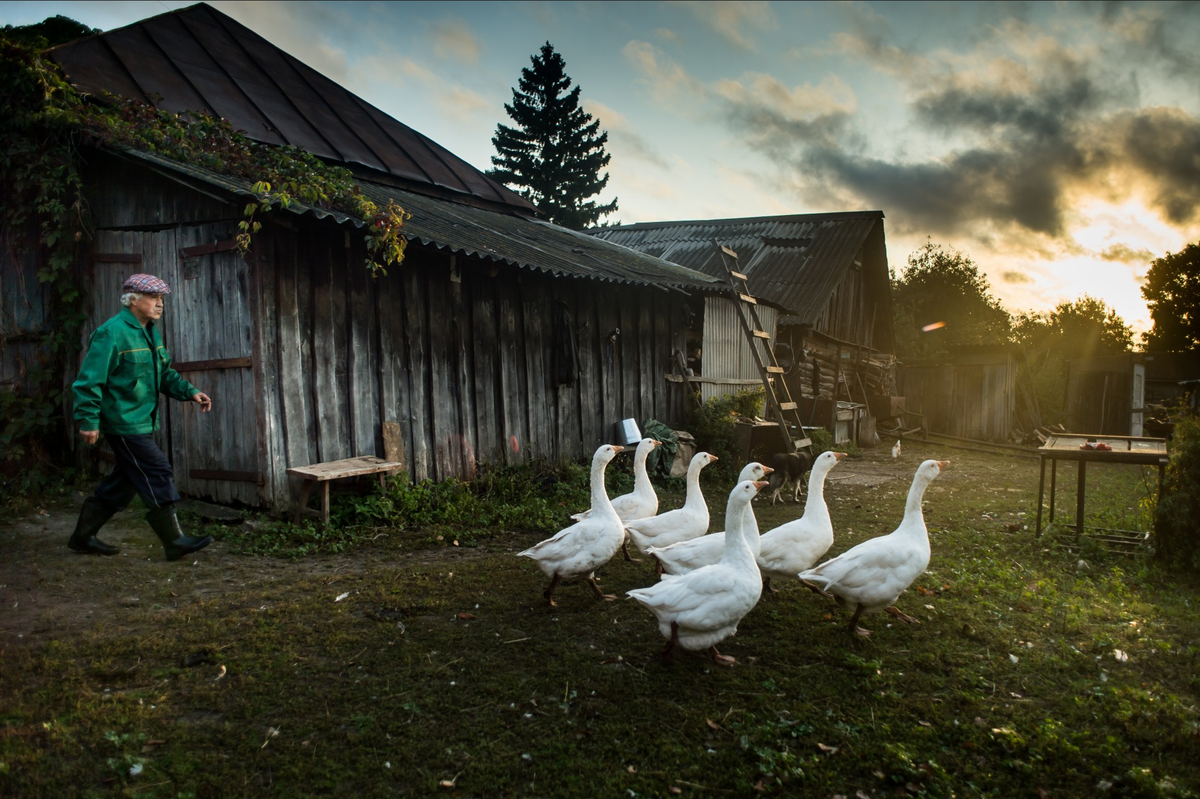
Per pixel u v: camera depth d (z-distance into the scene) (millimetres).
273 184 6977
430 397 8297
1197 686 3934
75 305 8031
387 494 7328
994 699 3771
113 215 7762
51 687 3580
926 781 3035
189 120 9133
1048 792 2996
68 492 7445
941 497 10320
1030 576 6059
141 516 6781
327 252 7293
